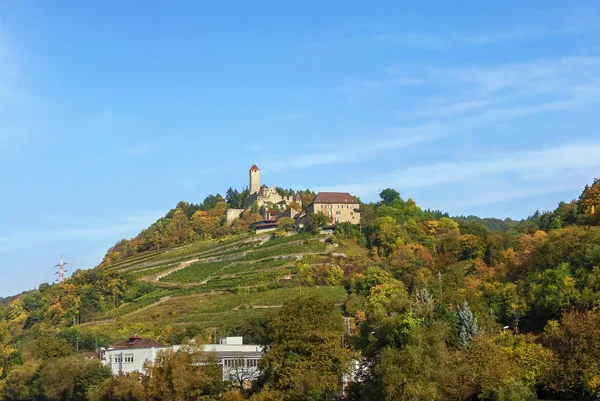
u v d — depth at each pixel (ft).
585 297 519.19
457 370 407.03
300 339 465.88
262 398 439.22
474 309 538.06
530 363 422.41
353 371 490.08
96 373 589.73
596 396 384.27
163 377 494.59
